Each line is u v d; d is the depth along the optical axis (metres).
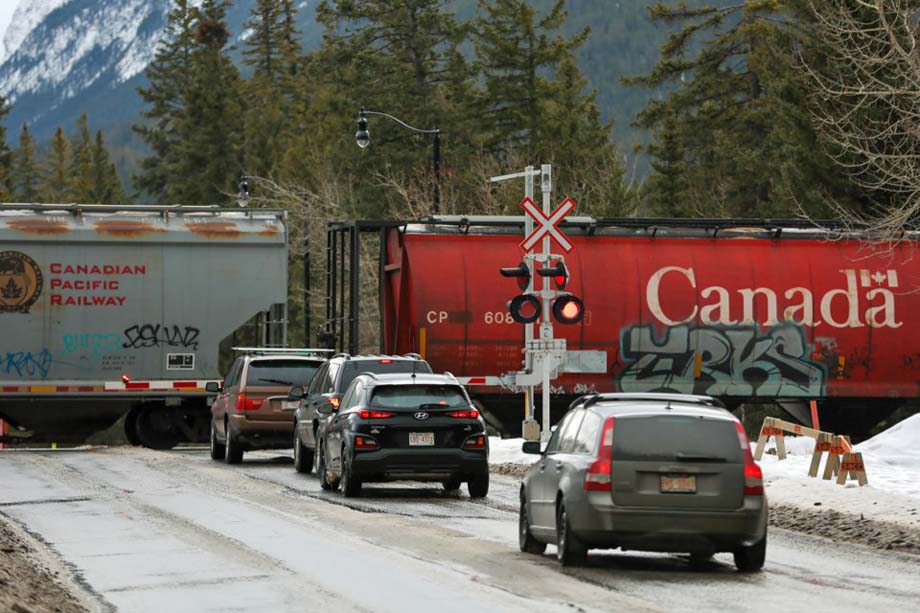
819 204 134.38
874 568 44.19
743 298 104.69
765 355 104.94
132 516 58.25
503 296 101.50
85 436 111.25
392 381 67.06
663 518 41.25
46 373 107.00
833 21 127.19
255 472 84.62
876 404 107.56
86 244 107.62
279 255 110.44
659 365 103.75
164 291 108.69
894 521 55.16
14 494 68.69
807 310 105.31
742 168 186.38
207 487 72.81
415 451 66.06
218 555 45.66
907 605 36.34
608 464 41.56
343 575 41.00
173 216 109.69
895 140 123.25
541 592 37.75
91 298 107.62
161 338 108.62
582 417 44.53
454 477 67.31
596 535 41.50
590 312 102.75
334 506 62.69
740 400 106.94
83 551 47.19
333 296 112.31
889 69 118.56
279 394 90.56
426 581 39.72
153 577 41.00
